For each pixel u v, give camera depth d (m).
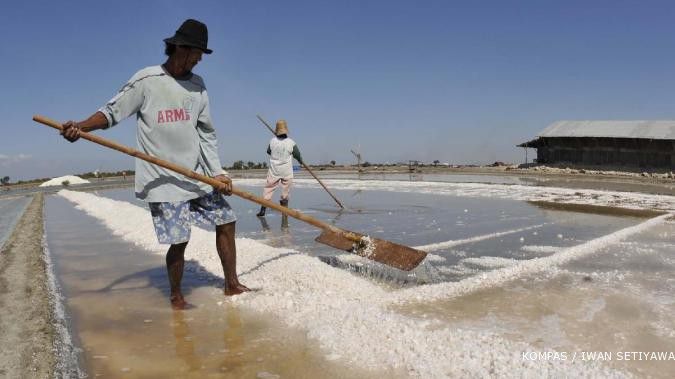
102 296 3.79
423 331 2.69
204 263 4.68
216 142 3.77
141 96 3.42
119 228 7.22
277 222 7.73
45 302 3.50
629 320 2.97
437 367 2.31
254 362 2.54
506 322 2.98
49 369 2.43
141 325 3.14
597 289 3.60
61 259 5.20
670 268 4.18
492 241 5.70
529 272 4.11
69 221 8.78
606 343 2.64
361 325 2.81
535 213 8.08
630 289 3.59
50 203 13.52
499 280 3.88
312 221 4.17
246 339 2.86
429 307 3.29
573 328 2.87
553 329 2.86
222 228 3.69
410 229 6.68
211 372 2.45
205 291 3.87
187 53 3.45
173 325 3.13
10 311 3.29
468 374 2.24
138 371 2.48
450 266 4.53
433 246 5.40
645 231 5.99
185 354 2.67
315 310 3.19
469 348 2.45
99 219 8.84
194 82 3.59
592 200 9.86
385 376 2.31
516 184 14.98
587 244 5.11
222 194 3.74
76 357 2.64
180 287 3.79
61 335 2.89
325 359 2.54
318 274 3.87
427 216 8.01
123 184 23.59
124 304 3.58
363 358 2.49
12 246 5.88
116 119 3.34
